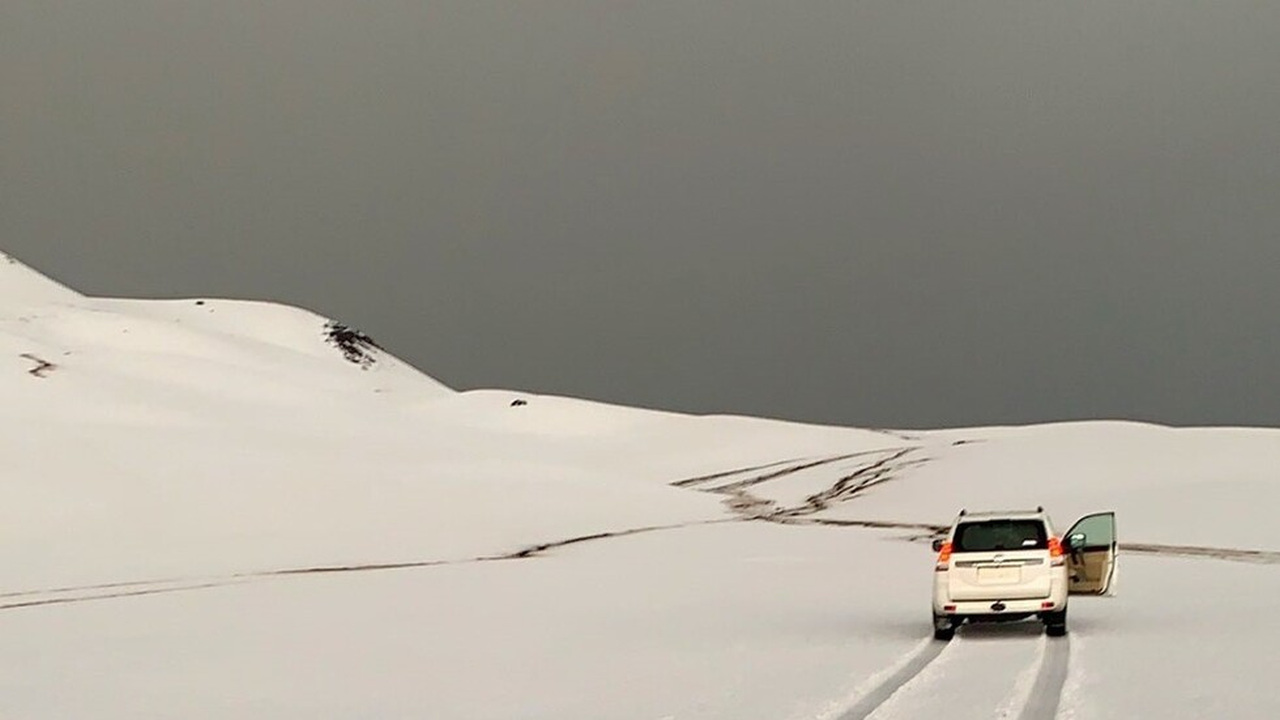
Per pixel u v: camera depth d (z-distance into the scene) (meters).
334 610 29.58
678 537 60.06
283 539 55.84
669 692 15.81
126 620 28.27
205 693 16.73
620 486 85.25
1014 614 21.02
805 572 40.12
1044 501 74.06
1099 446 94.12
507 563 47.47
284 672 18.78
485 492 76.06
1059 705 13.97
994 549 21.22
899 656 19.17
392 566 47.59
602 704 14.98
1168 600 28.75
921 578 37.16
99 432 75.12
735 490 102.69
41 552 49.31
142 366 125.88
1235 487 69.25
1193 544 53.44
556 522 67.62
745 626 24.59
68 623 27.78
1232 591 30.97
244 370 136.38
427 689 16.72
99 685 17.69
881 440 141.50
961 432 152.75
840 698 14.89
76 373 99.06
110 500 61.75
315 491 69.56
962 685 15.75
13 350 104.56
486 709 14.90
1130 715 13.23
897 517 74.69
